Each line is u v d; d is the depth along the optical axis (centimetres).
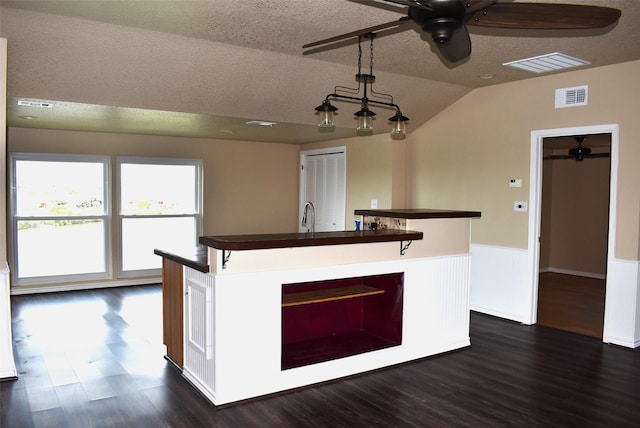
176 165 704
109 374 361
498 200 529
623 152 434
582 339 457
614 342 442
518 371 377
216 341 308
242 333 317
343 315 419
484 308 545
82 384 342
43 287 624
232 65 411
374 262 373
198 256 355
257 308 322
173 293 376
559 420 298
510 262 518
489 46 389
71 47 348
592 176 761
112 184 655
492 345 439
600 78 447
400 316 392
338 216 713
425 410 310
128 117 498
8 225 598
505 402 322
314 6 304
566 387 347
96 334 456
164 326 398
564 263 801
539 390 341
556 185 803
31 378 352
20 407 307
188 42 372
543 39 369
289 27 344
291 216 807
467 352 421
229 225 749
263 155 773
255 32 355
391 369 380
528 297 502
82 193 643
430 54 412
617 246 440
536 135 494
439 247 416
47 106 430
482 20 222
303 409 309
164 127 583
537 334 472
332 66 448
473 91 551
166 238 703
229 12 315
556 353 418
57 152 617
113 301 584
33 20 318
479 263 550
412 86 511
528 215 502
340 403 319
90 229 650
